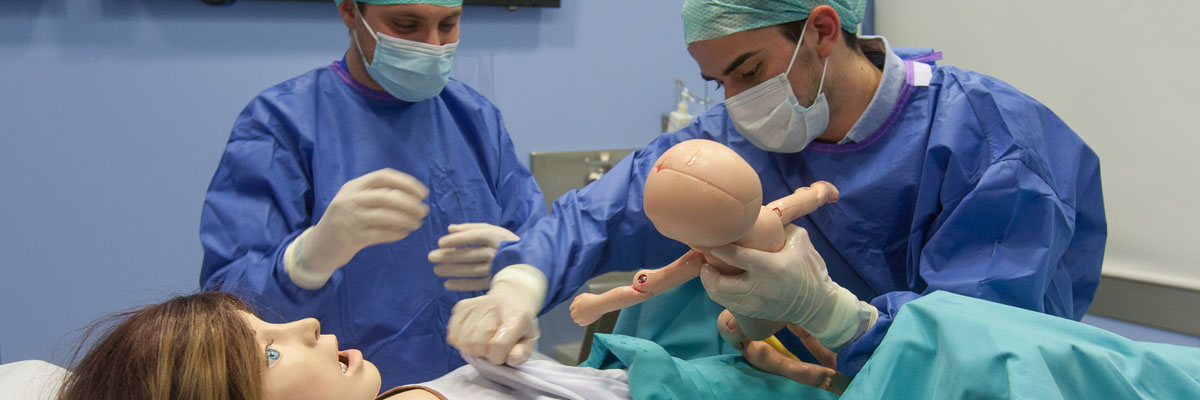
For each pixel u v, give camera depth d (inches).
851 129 51.6
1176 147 92.5
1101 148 98.8
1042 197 47.0
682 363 49.1
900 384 39.7
